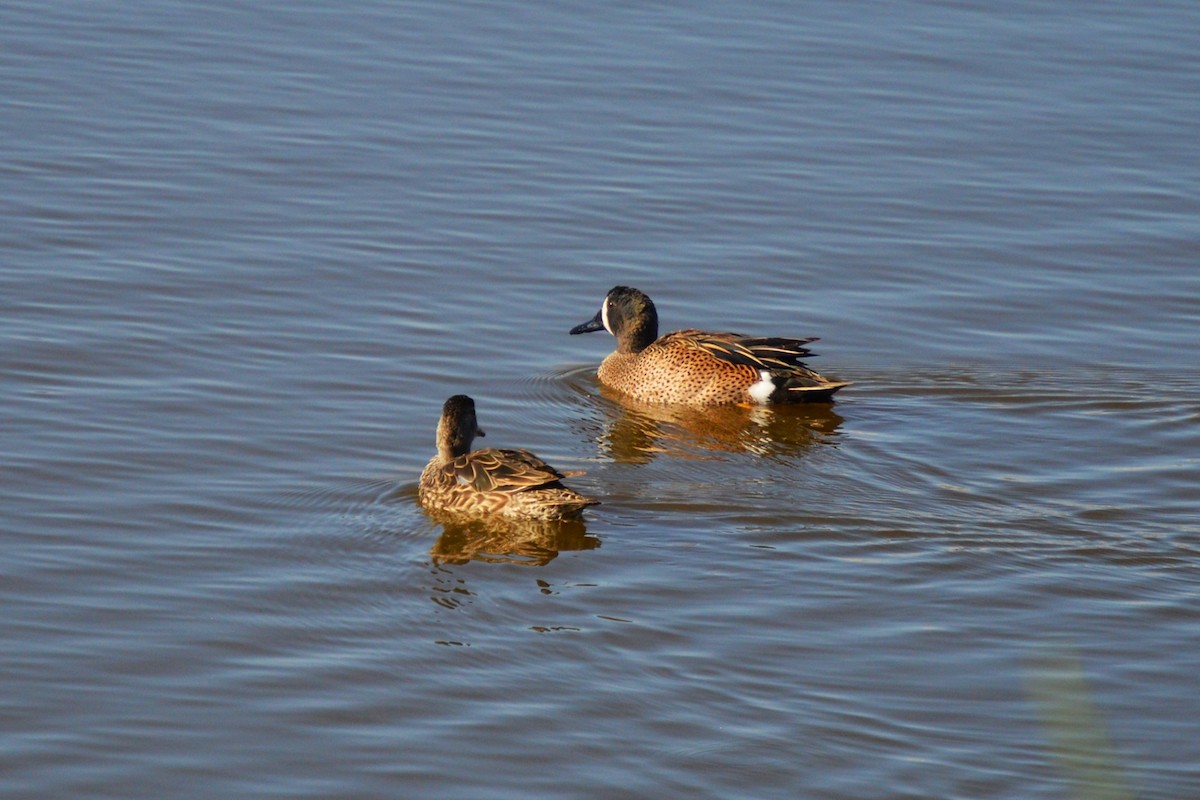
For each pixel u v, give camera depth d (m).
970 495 15.40
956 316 20.70
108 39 29.23
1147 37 31.84
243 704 11.30
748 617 12.73
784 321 20.53
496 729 11.02
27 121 25.25
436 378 18.25
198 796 10.22
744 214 23.73
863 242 22.95
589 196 24.09
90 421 16.23
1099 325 20.50
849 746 10.88
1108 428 17.30
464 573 13.46
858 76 29.45
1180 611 12.95
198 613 12.62
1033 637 12.50
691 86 28.62
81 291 19.59
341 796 10.23
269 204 22.94
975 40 31.42
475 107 27.27
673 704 11.38
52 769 10.46
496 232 22.62
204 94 27.03
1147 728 11.23
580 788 10.34
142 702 11.28
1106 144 26.86
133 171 23.67
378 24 30.97
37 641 12.05
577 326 19.48
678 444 17.03
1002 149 26.53
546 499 14.25
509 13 31.91
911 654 12.21
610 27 31.34
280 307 19.69
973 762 10.72
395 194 23.70
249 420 16.59
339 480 15.36
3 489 14.60
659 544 14.11
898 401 18.19
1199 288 21.70
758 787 10.39
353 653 12.05
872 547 14.11
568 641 12.27
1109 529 14.57
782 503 15.09
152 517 14.30
